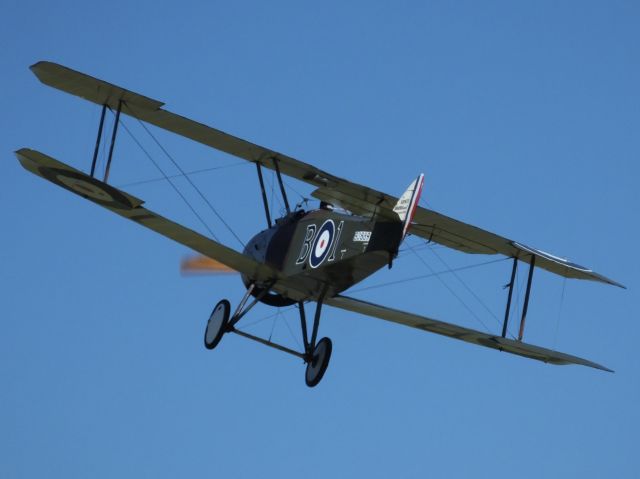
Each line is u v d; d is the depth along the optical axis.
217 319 60.38
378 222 53.19
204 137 57.75
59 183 56.34
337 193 55.81
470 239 61.47
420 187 52.12
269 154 57.47
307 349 58.28
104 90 55.44
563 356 61.22
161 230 57.81
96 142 56.25
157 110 55.97
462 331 61.72
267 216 60.03
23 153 53.66
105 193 55.12
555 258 61.00
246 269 59.12
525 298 61.28
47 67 54.31
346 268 54.66
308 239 57.56
